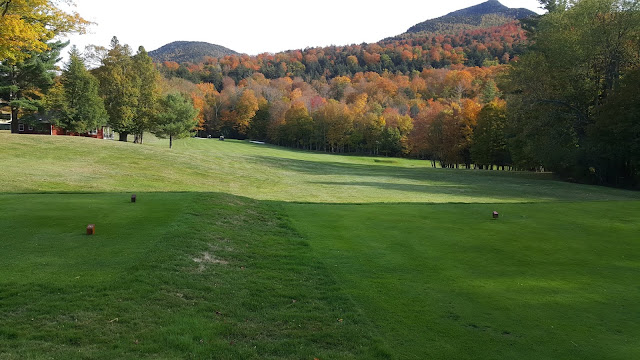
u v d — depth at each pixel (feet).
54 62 154.61
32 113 160.86
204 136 389.19
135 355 15.10
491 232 38.52
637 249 33.12
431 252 31.71
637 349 17.04
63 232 30.35
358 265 28.12
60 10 68.28
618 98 103.65
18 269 22.53
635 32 110.93
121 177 86.12
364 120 301.02
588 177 122.62
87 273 22.40
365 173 142.92
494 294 23.22
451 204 54.90
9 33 60.85
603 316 20.35
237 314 19.65
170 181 89.81
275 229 37.73
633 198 84.33
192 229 32.63
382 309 20.89
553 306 21.58
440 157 219.61
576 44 113.70
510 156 179.83
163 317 18.43
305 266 27.55
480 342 17.56
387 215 46.03
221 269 25.67
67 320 17.42
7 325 16.67
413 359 16.07
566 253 31.83
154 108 179.42
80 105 161.07
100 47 169.68
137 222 34.01
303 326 18.72
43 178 73.72
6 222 32.37
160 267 24.06
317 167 152.97
